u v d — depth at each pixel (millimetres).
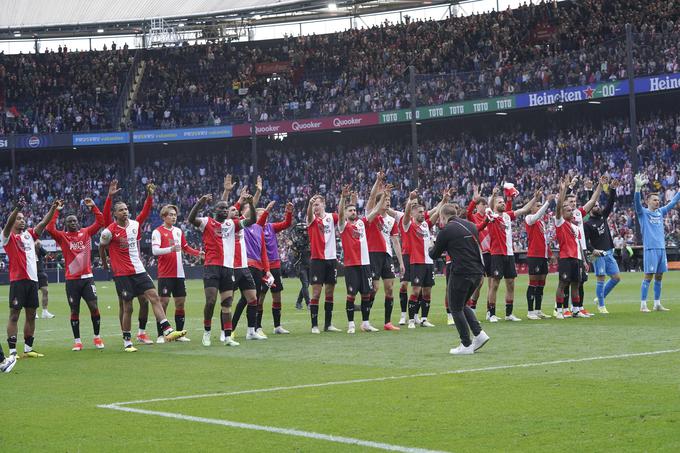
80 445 7762
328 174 59906
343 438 7695
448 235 13070
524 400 9109
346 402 9344
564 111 54375
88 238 16172
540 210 18672
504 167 53312
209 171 63688
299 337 16828
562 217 18688
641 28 51906
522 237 46594
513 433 7688
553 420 8125
